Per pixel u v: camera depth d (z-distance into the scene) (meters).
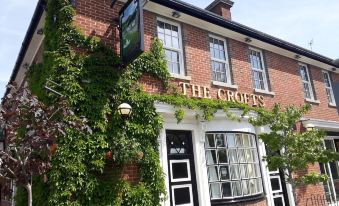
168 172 8.33
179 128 8.74
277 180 10.87
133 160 7.36
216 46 10.65
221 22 10.30
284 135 8.30
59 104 5.77
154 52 8.66
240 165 9.49
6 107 4.98
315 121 12.34
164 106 8.21
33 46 10.13
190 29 9.91
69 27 7.50
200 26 10.17
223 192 8.89
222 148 9.29
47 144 4.95
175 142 8.77
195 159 8.84
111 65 7.79
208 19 10.02
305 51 13.25
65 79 6.98
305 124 12.12
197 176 8.70
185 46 9.56
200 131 8.97
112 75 7.69
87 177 6.66
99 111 7.16
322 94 14.12
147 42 8.71
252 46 11.76
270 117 8.51
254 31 11.20
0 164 4.91
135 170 7.55
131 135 7.46
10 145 4.95
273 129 8.38
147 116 7.81
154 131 7.87
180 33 9.73
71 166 6.45
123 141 7.20
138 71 8.20
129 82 7.86
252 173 9.78
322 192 12.00
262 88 11.70
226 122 9.48
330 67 14.99
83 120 6.14
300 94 12.91
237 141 9.67
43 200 6.65
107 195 6.87
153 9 9.11
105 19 8.19
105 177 7.11
